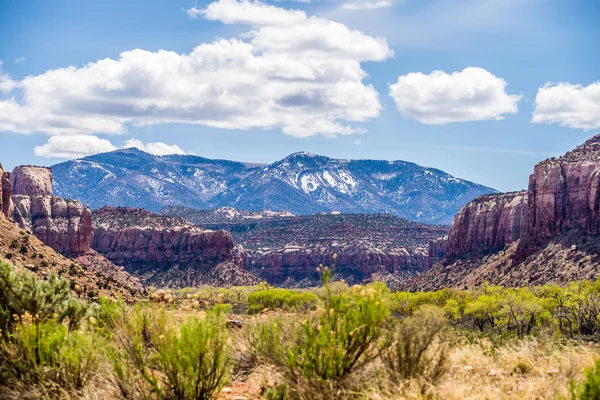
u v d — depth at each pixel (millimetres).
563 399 9125
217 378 9648
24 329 10883
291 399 9562
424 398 9305
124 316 11195
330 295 10258
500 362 12766
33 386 10055
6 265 12438
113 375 9891
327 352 9602
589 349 13422
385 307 10094
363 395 9328
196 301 10391
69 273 64000
